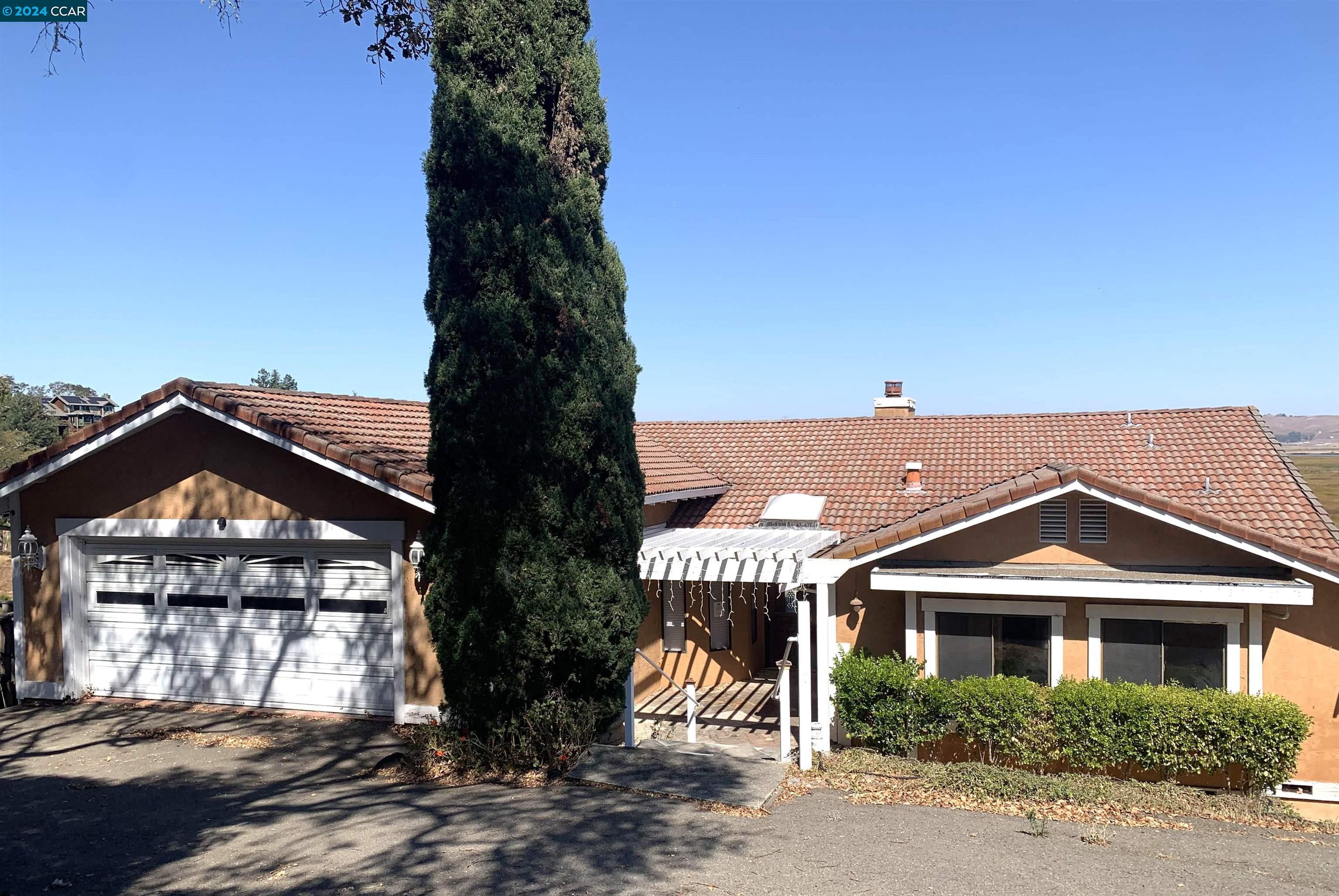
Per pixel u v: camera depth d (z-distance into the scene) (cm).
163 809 941
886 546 1283
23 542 1410
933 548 1328
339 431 1355
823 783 1123
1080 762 1171
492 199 1073
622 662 1112
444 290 1095
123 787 1030
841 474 1878
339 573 1351
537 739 1076
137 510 1405
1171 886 775
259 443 1348
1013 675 1276
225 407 1280
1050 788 1084
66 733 1273
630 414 1145
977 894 738
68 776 1077
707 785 1038
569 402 1074
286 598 1375
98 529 1420
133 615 1446
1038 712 1183
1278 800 1149
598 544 1099
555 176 1105
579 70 1118
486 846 816
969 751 1252
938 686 1226
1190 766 1134
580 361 1085
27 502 1460
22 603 1459
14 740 1242
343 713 1345
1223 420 1823
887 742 1258
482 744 1085
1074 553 1277
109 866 766
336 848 809
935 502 1666
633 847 827
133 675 1445
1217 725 1118
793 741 1358
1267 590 1120
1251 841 939
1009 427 1989
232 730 1281
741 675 1839
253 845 817
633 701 1306
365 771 1097
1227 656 1199
